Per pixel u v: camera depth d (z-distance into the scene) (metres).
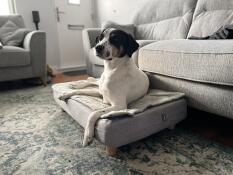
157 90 1.52
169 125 1.30
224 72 1.07
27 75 2.65
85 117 1.23
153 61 1.50
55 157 1.14
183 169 1.01
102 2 4.00
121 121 1.07
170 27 2.38
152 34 2.60
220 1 1.92
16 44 2.83
